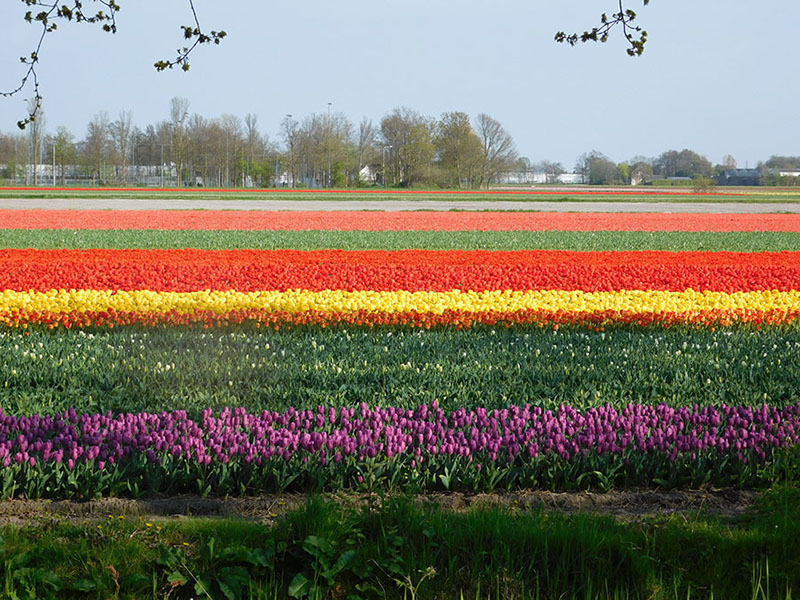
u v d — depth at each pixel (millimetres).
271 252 39719
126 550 8656
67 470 10875
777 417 13539
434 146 186125
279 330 21312
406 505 9281
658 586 8219
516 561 8555
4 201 94375
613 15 10516
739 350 19094
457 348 19031
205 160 198000
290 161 199500
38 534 9125
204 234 51969
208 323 21359
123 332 20375
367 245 46750
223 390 15125
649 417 13234
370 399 14828
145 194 119562
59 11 10375
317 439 11500
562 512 10430
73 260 35531
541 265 33219
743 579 8492
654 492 11453
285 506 10617
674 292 27125
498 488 11406
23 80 10562
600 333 21328
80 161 189000
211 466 11156
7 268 29594
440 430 12367
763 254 41031
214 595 8094
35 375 16031
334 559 8398
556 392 15492
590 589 8102
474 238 51594
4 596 7773
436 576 8375
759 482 11719
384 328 21641
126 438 11633
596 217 72875
